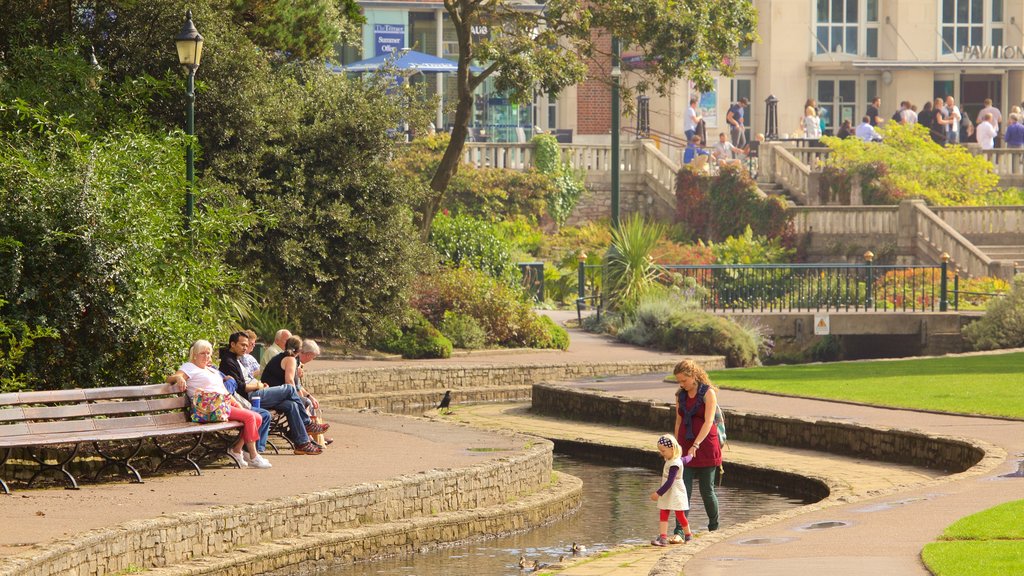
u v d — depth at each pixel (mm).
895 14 150625
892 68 148750
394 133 79000
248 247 69812
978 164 122812
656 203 128750
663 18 82125
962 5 152500
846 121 133250
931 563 25750
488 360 78250
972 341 89562
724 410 57406
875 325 92500
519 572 34312
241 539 33344
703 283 99000
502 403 72875
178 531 31625
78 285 41531
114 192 43281
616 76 90938
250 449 40906
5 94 52750
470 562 35781
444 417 65125
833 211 114750
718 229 120688
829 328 92562
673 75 84875
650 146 129250
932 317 91625
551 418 65688
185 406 40250
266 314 72625
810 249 115750
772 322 93000
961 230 112312
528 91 83438
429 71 125188
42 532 30031
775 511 43125
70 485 37312
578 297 98500
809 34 149250
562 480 46531
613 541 38594
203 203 63656
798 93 149250
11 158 42031
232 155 68812
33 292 40781
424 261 79375
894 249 110750
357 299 74812
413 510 38250
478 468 40656
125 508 33406
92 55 57719
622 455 54406
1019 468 40844
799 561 27109
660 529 35562
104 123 56062
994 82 154375
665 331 87062
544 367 76375
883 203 119000
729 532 32250
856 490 43500
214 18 67500
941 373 69062
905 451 49250
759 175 128000
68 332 41781
